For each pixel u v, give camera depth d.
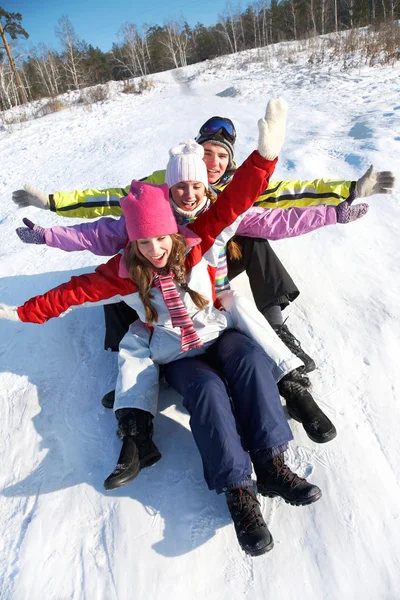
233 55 23.16
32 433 2.24
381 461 1.88
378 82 9.09
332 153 4.80
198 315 2.07
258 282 2.40
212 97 11.62
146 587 1.64
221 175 2.49
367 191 2.21
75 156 7.60
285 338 2.30
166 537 1.76
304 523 1.74
